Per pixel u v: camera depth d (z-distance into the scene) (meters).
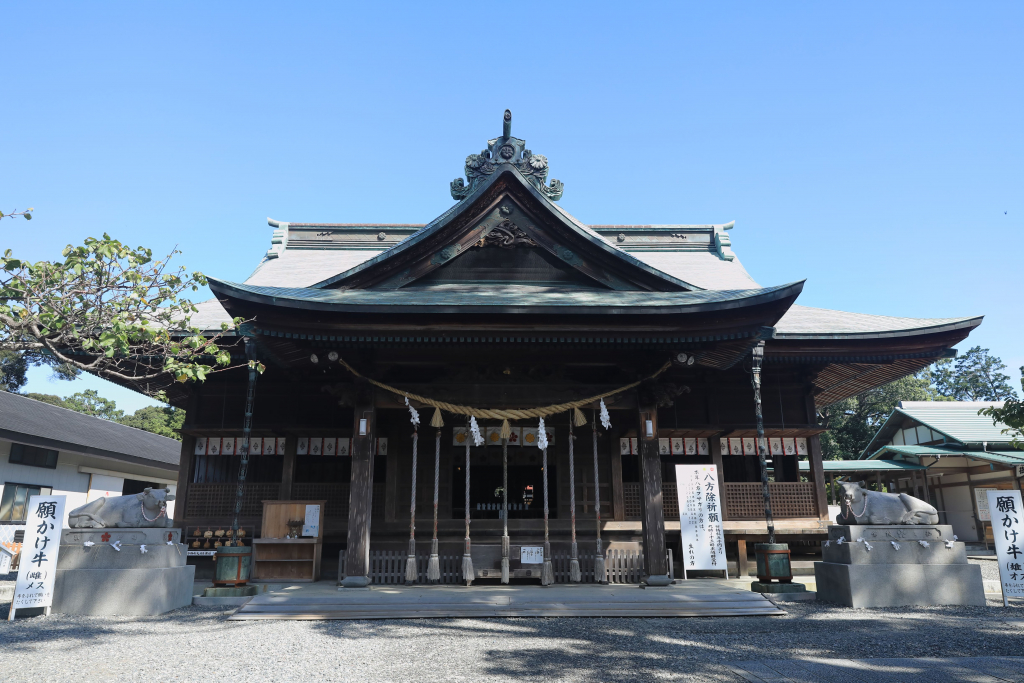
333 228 23.00
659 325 13.21
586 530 15.66
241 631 9.42
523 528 15.54
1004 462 28.09
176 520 16.08
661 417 17.02
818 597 12.07
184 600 11.66
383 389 14.40
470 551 14.23
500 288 15.11
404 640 8.84
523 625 10.02
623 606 11.13
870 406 49.59
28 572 10.30
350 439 16.75
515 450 18.88
